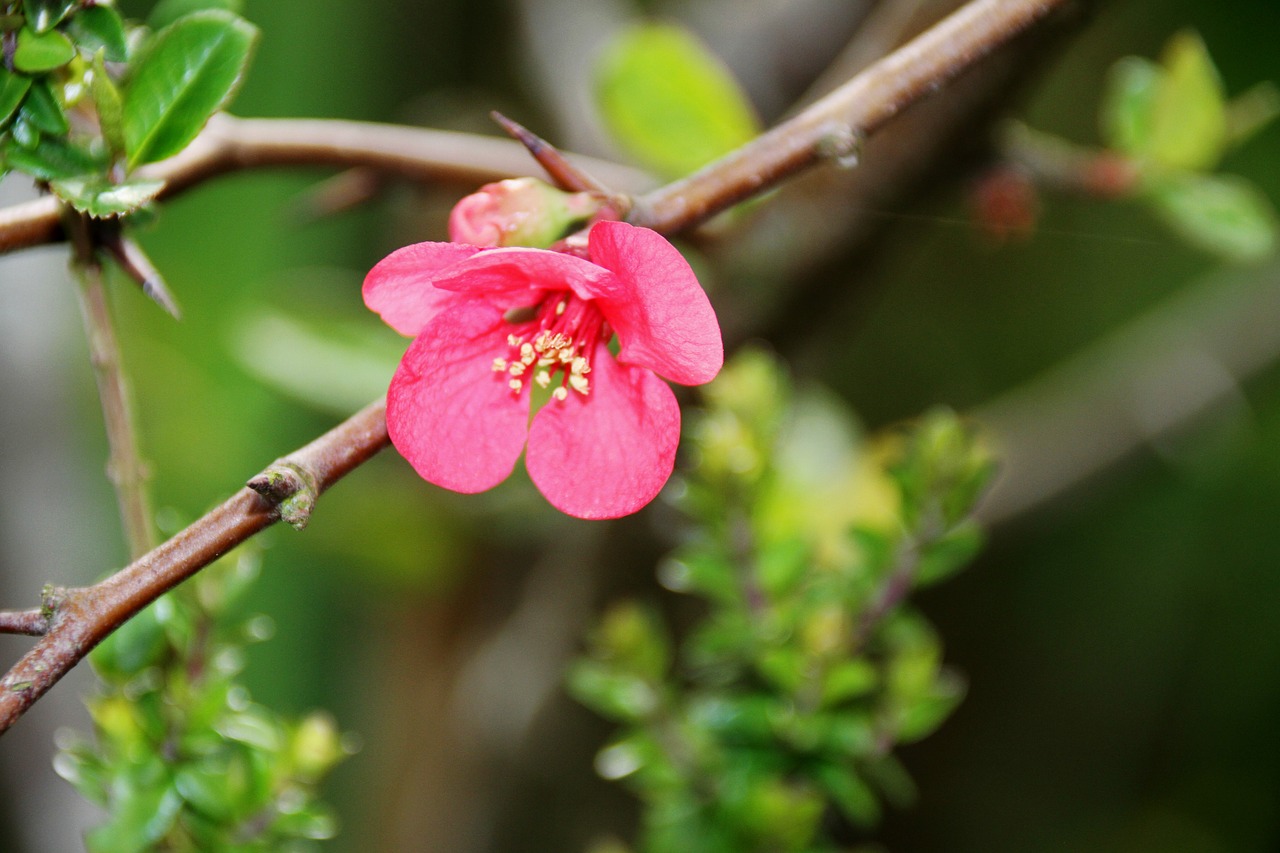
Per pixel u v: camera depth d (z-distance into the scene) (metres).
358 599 0.97
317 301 0.77
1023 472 0.95
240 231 0.92
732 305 0.66
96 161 0.54
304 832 0.57
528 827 0.81
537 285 0.55
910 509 0.60
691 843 0.60
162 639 0.56
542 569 0.81
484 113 0.95
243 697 0.57
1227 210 0.64
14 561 0.66
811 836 0.60
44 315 0.71
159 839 0.56
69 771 0.56
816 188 0.64
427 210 0.70
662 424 0.55
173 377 0.92
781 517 0.64
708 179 0.54
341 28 0.95
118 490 0.55
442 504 0.88
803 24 0.76
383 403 0.53
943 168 0.64
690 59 0.63
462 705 0.84
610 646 0.61
